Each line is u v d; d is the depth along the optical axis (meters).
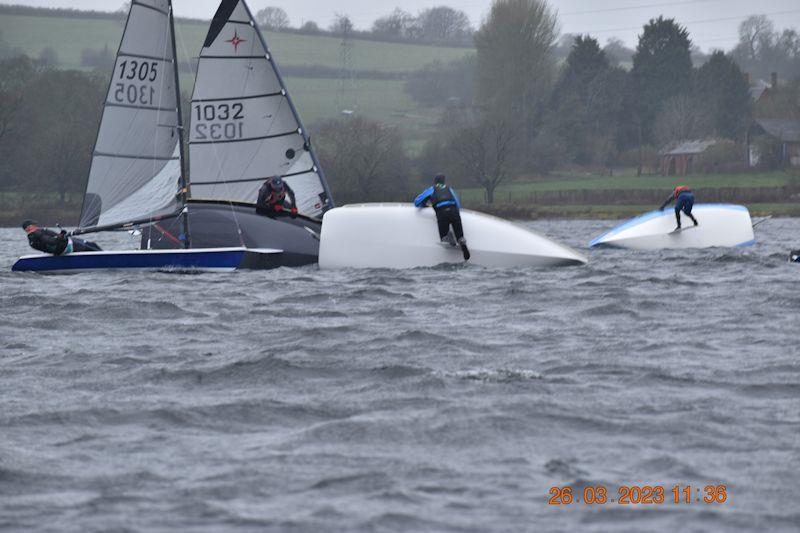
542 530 21.22
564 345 42.94
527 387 34.25
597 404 31.69
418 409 31.30
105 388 35.31
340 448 27.36
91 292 63.72
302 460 26.33
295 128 84.19
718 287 62.72
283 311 54.94
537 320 50.59
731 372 36.56
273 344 44.28
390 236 75.94
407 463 25.94
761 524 21.41
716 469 25.16
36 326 50.38
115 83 76.69
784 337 43.94
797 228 180.12
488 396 32.91
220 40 82.75
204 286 66.50
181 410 31.72
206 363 39.62
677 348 41.81
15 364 40.06
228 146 83.81
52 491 24.09
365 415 30.67
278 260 76.88
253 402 32.56
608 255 86.81
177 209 78.00
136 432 29.31
